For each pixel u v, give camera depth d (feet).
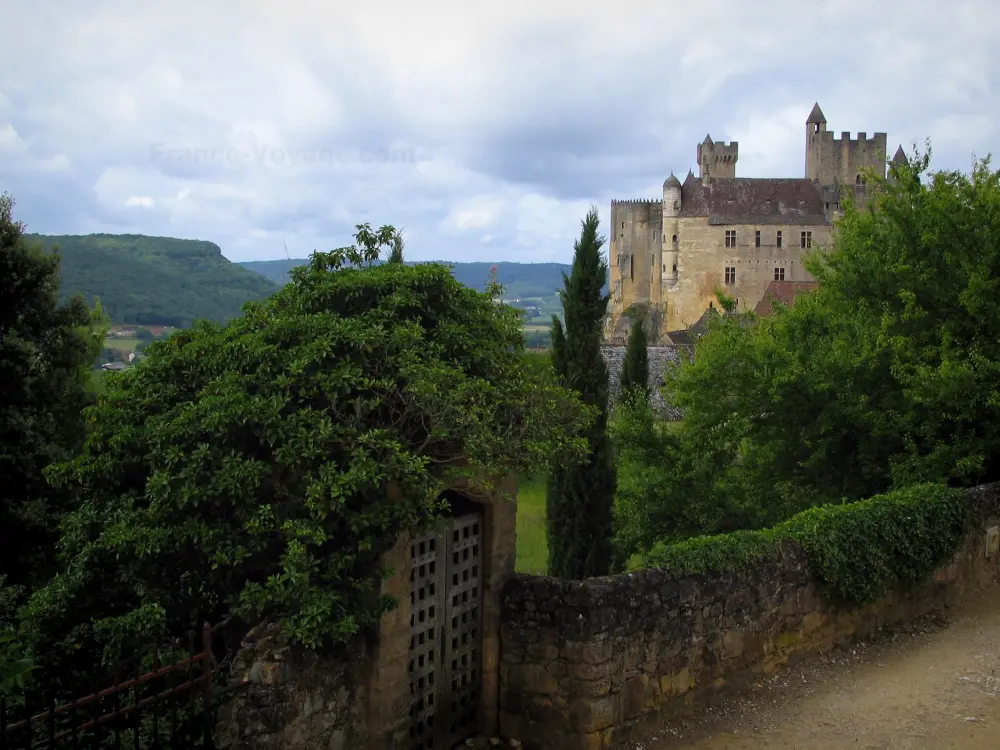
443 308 32.40
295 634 24.80
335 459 28.32
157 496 28.30
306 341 29.45
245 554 27.48
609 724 30.35
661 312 339.36
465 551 31.35
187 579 30.63
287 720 24.67
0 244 46.09
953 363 54.34
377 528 27.22
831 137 336.90
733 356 62.69
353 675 26.96
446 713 30.55
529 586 31.37
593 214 58.90
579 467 57.41
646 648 31.53
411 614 29.14
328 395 28.32
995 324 57.00
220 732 23.88
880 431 56.95
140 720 24.84
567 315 58.13
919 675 37.68
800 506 60.64
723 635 34.45
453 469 28.09
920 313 58.95
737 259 331.36
